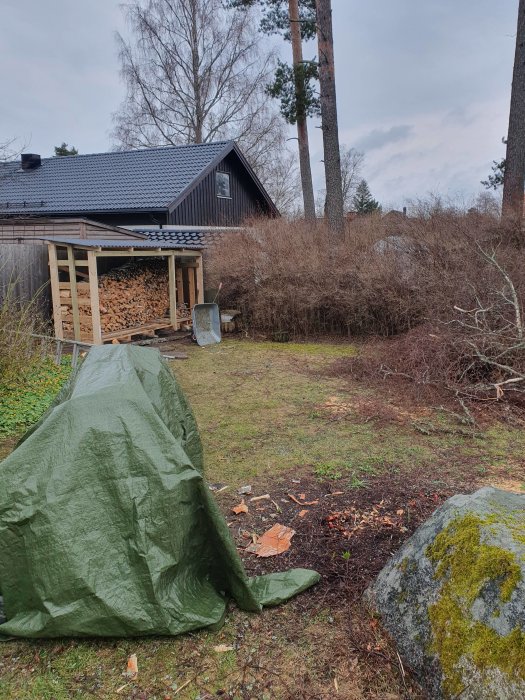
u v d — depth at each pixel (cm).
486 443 454
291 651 212
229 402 590
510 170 1079
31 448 212
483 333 596
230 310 1109
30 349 666
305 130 1471
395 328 953
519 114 1057
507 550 185
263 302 1019
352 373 715
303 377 710
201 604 226
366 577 258
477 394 571
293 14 1390
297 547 289
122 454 211
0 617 216
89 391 231
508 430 486
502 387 565
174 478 213
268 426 504
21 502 201
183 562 221
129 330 947
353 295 955
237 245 1072
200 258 1099
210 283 1112
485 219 998
